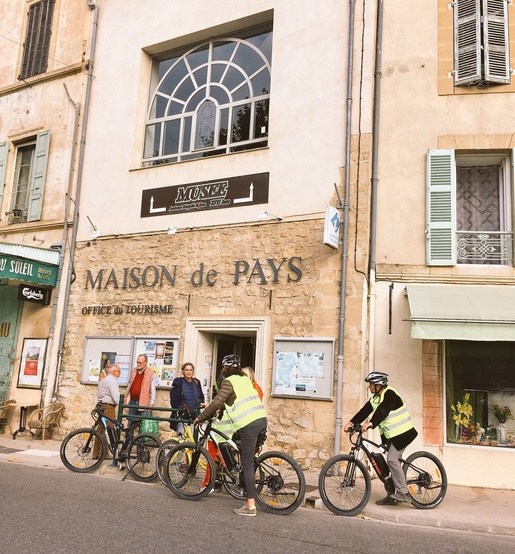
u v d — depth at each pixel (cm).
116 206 1203
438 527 628
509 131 942
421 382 891
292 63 1059
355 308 917
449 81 976
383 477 688
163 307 1098
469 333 784
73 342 1195
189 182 1124
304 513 645
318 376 920
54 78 1366
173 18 1229
